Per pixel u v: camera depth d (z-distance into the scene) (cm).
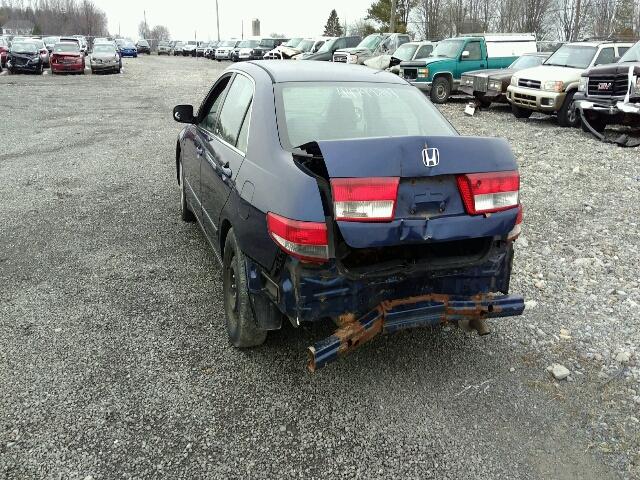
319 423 309
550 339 399
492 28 5209
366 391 337
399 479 272
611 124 1183
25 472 269
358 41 2806
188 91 2120
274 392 334
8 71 2855
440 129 395
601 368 366
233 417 312
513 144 1108
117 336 389
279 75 407
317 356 293
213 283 475
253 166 350
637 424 313
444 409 322
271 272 318
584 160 948
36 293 451
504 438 300
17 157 952
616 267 524
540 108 1366
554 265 529
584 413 322
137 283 473
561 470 280
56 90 2067
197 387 336
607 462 286
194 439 295
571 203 714
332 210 295
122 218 638
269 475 273
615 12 4791
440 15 5238
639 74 1052
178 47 7050
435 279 325
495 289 344
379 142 291
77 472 270
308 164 331
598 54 1388
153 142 1107
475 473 276
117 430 299
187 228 609
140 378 343
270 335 393
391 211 289
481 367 363
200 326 406
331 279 300
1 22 10138
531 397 335
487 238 333
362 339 309
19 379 338
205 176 457
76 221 625
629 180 816
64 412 311
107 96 1917
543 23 4912
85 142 1096
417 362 367
